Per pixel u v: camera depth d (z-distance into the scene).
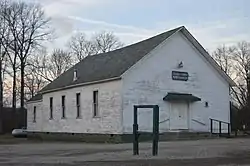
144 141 31.02
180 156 18.89
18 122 58.62
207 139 32.72
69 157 19.47
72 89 39.03
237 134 39.41
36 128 47.50
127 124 31.64
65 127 40.00
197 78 35.62
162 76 33.59
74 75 39.28
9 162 17.56
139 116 31.88
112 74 32.91
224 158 18.05
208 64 36.50
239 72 69.75
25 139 45.47
